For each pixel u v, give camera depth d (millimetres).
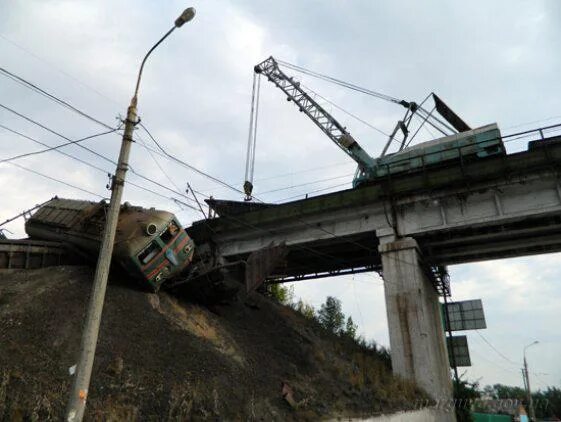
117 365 11922
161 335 15219
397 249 27766
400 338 25812
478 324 49469
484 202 26641
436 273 37031
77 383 8078
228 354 16766
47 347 11836
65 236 20172
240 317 23062
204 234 37031
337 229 31234
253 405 13125
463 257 35375
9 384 9602
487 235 28516
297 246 33531
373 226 29781
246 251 35281
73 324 13461
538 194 25203
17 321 12414
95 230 18781
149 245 18203
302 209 32125
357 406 16812
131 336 14188
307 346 22984
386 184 29188
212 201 38562
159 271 18734
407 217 28719
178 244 19531
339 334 34312
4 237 22406
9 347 11031
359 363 24891
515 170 25234
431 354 25109
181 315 18625
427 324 25562
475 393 35656
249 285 20016
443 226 27219
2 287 14938
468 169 26562
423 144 31125
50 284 15516
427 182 27781
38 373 10492
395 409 18578
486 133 28453
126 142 10688
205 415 11484
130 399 10938
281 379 16516
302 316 32969
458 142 29250
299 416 13758
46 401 9445
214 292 21734
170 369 13172
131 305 16453
